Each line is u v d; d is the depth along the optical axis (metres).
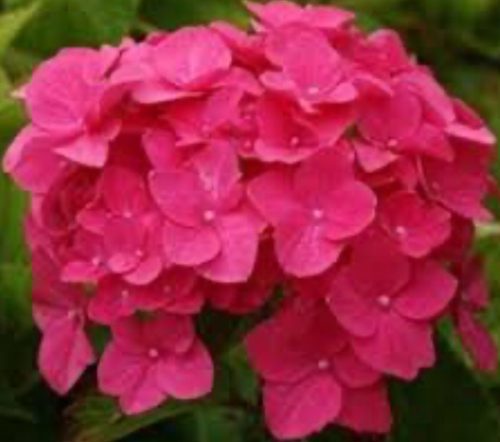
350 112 0.66
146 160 0.67
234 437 0.78
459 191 0.69
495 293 0.81
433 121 0.68
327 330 0.66
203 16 0.94
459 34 1.10
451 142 0.69
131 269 0.66
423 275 0.67
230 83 0.67
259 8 0.72
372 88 0.67
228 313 0.68
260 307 0.67
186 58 0.68
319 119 0.66
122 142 0.67
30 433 0.79
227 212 0.65
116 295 0.67
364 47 0.70
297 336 0.66
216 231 0.65
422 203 0.66
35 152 0.68
